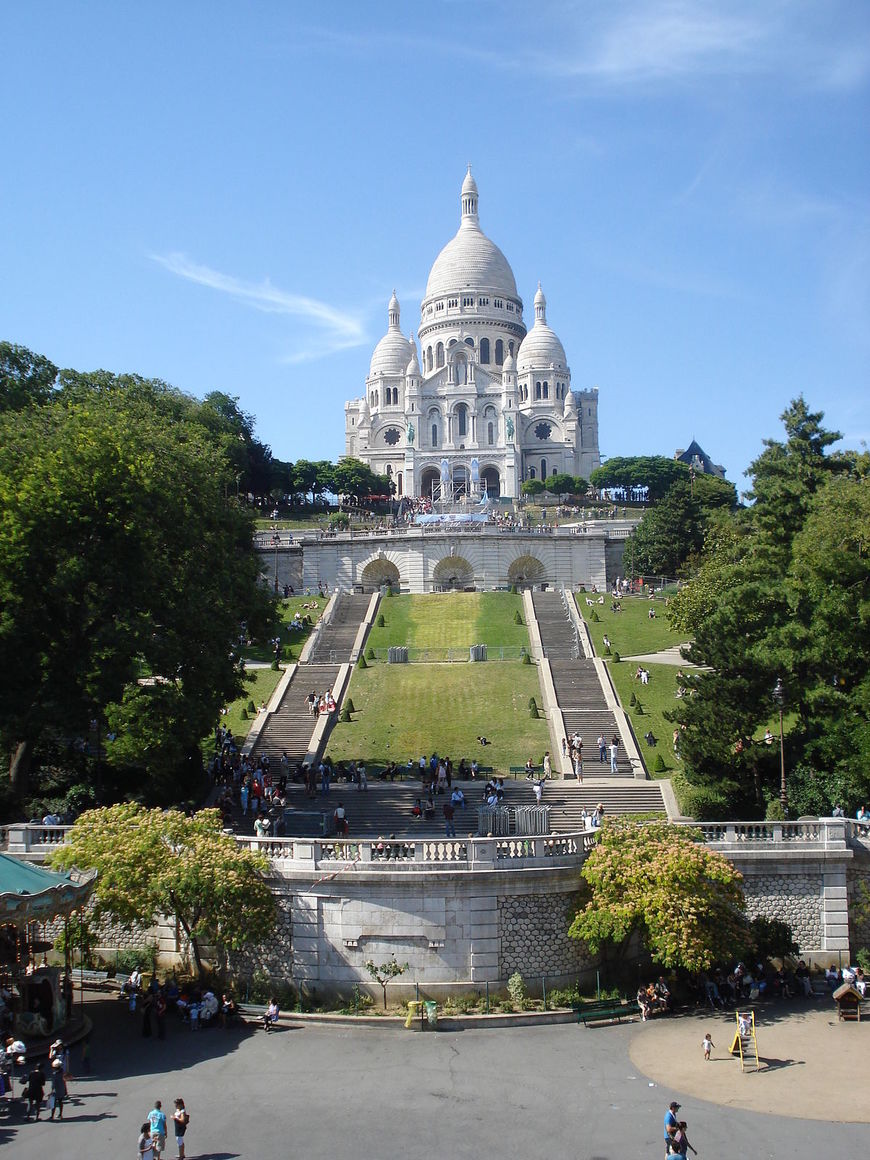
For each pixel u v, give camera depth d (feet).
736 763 186.39
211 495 229.86
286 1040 131.23
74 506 180.04
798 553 206.59
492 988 140.46
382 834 183.83
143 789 193.36
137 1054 127.85
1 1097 116.67
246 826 187.73
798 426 260.01
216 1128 109.09
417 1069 122.62
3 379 303.89
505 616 333.01
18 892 126.21
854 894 157.07
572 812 191.11
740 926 145.28
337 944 141.08
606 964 148.87
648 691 258.57
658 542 413.80
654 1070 122.42
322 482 590.14
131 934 155.94
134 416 288.71
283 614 347.97
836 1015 139.23
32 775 195.31
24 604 179.93
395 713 251.60
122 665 179.22
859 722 178.19
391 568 434.30
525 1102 114.52
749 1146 104.99
